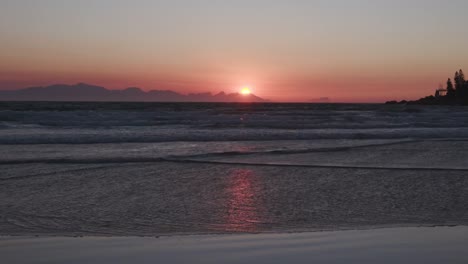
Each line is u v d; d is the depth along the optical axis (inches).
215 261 210.5
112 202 378.3
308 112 2233.0
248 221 318.7
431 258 213.9
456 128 1164.5
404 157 660.7
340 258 214.2
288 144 819.4
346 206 366.3
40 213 338.6
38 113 1393.9
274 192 421.7
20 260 213.2
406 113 2094.0
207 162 596.1
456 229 280.7
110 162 583.8
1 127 1117.7
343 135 941.8
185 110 2287.2
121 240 252.8
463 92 5467.5
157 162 590.9
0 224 304.7
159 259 214.2
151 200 386.6
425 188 440.1
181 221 318.3
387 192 421.7
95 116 1438.2
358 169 550.3
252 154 674.8
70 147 746.2
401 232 271.0
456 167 570.6
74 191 419.5
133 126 1198.9
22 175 492.4
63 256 219.6
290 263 206.7
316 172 530.0
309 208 359.6
